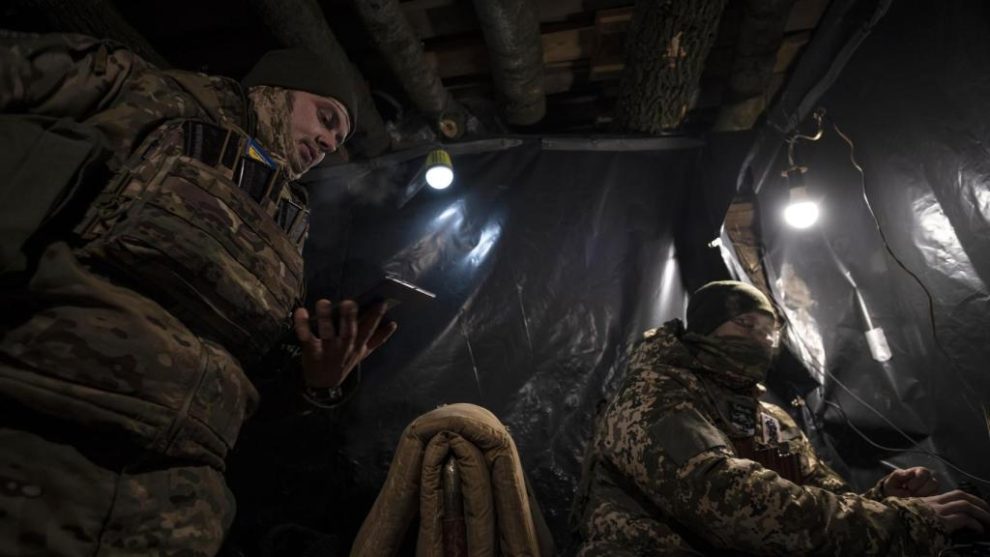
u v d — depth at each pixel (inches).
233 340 42.8
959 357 94.3
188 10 111.4
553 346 112.8
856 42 98.6
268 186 46.8
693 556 58.2
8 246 30.2
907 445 100.1
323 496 104.3
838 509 54.4
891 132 106.0
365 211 125.8
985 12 88.0
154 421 35.0
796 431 74.8
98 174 38.2
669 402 63.5
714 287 75.9
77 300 34.3
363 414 108.8
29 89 35.5
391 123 133.6
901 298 103.9
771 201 122.4
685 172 122.0
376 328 57.5
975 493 61.6
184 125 42.6
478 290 117.6
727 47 124.3
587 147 125.8
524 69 114.7
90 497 32.7
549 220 121.9
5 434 31.4
